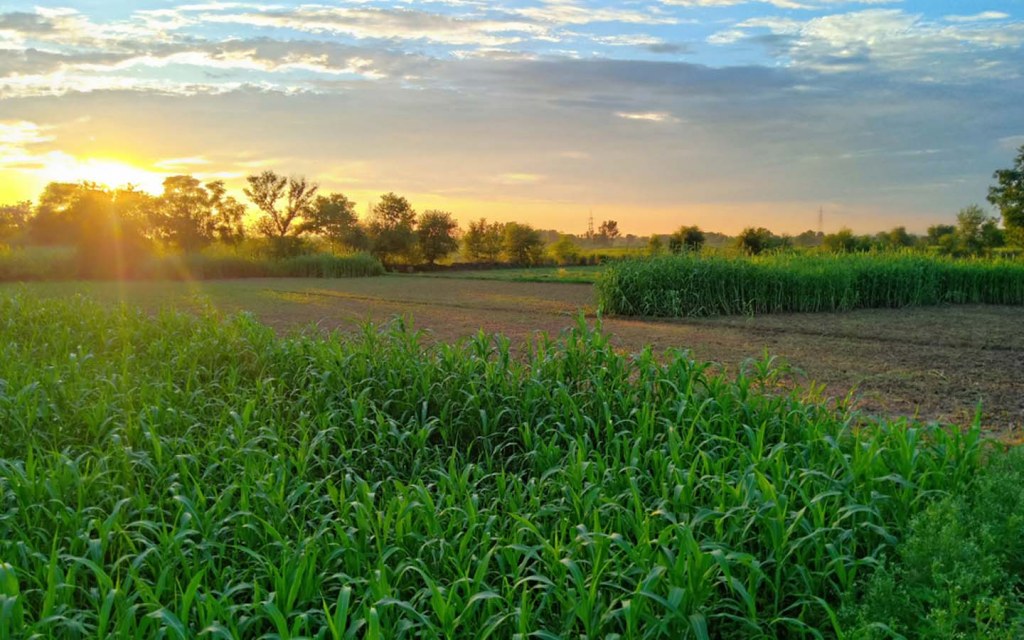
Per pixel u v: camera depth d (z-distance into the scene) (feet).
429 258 192.24
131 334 31.58
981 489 12.80
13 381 21.93
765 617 11.65
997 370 33.91
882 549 12.50
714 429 18.30
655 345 42.06
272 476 15.14
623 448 17.85
